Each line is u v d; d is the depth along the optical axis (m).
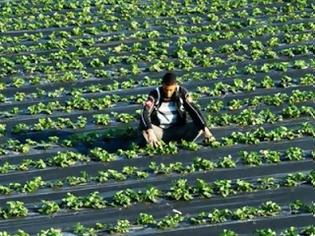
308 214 32.16
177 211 32.69
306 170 35.97
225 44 52.78
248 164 36.53
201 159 36.44
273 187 34.34
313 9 60.09
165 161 37.12
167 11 60.41
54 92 45.69
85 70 49.31
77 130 40.78
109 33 56.16
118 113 42.38
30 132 40.66
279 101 42.81
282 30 55.19
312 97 43.31
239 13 59.00
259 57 50.38
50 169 36.81
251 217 31.88
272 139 38.81
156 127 37.91
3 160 38.00
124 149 38.38
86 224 31.95
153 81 46.50
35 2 65.12
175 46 52.94
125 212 32.75
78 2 64.06
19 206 32.94
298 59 50.06
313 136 39.12
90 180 35.53
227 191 33.81
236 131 40.03
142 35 54.88
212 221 31.58
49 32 57.16
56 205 32.97
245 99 43.53
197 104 43.31
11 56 52.28
